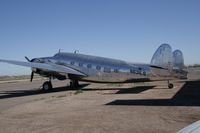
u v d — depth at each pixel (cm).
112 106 1384
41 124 1026
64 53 2567
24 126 1003
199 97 1636
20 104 1627
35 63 2484
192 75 5069
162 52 2347
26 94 2267
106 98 1741
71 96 1936
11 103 1697
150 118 1058
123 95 1875
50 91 2455
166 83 2939
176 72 2309
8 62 2441
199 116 1066
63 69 2419
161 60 2347
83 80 2484
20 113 1291
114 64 2388
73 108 1385
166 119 1034
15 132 920
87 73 2442
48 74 2430
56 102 1642
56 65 2484
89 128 940
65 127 966
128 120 1037
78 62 2469
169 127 916
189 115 1089
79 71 2455
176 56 2325
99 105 1445
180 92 1941
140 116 1101
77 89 2545
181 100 1518
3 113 1309
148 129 897
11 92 2509
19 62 2458
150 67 2308
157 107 1295
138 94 1905
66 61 2511
